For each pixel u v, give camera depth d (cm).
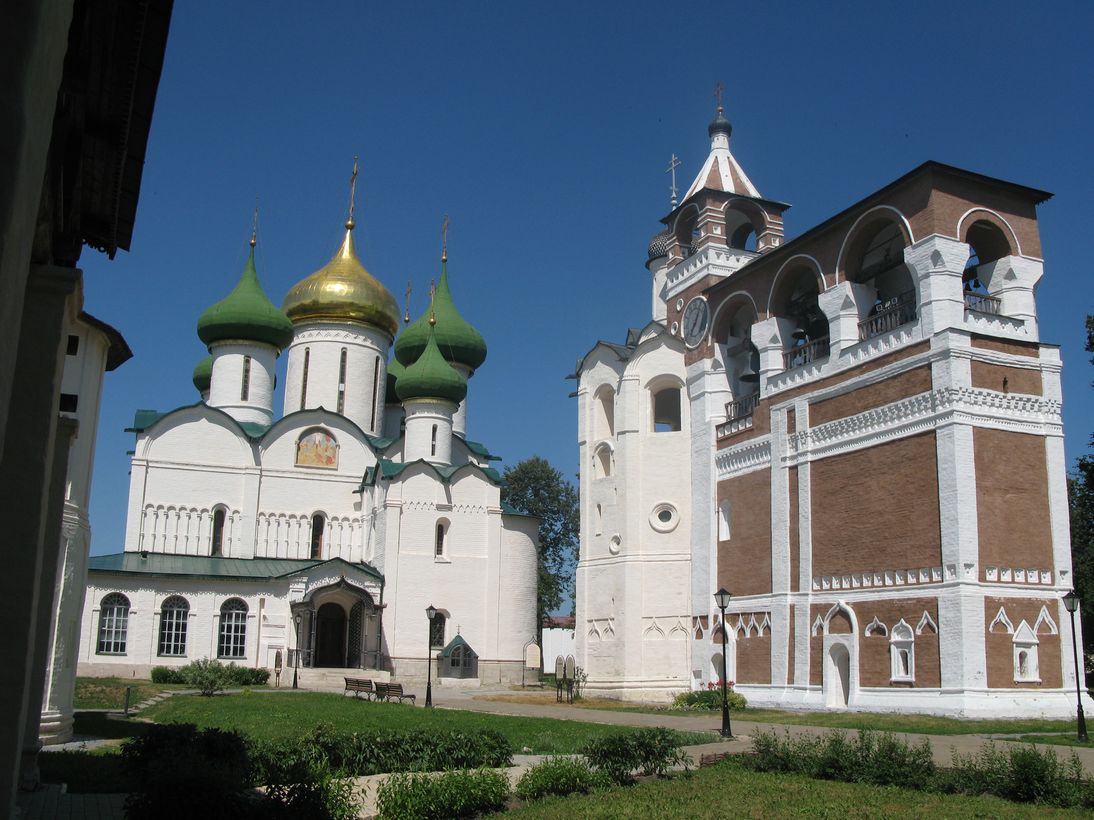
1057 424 3372
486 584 5541
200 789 1152
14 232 496
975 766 1714
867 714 3231
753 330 4231
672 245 5034
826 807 1454
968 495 3147
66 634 2303
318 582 5200
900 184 3509
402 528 5441
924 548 3238
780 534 3884
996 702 3023
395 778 1486
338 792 1332
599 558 4725
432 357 5869
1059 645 3198
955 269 3366
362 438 5928
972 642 3048
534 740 2388
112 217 1241
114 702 3606
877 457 3484
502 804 1522
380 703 3656
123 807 1172
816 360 3847
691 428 4591
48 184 1073
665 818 1377
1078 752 2116
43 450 1040
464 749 1916
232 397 5788
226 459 5606
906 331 3431
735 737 2531
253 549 5559
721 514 4325
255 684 4834
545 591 7738
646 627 4462
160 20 909
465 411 6588
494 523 5625
